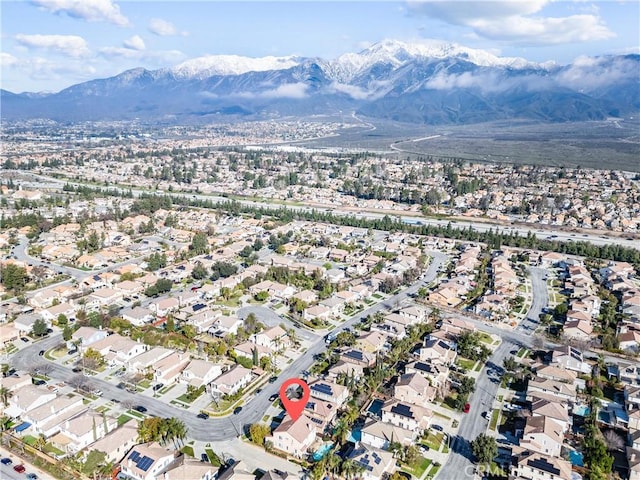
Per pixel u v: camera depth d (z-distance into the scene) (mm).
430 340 199375
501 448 141375
